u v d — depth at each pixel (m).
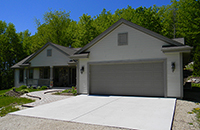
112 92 11.37
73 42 34.84
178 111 6.62
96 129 4.70
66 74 19.94
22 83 22.03
